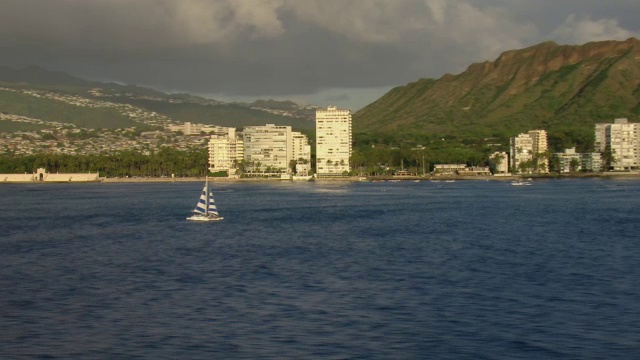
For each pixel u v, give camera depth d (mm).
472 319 73750
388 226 173250
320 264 109938
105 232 164500
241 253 124000
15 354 64062
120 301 84062
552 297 83750
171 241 144000
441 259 114125
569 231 156250
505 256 116938
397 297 84312
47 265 112812
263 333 69438
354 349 64375
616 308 78062
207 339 67750
